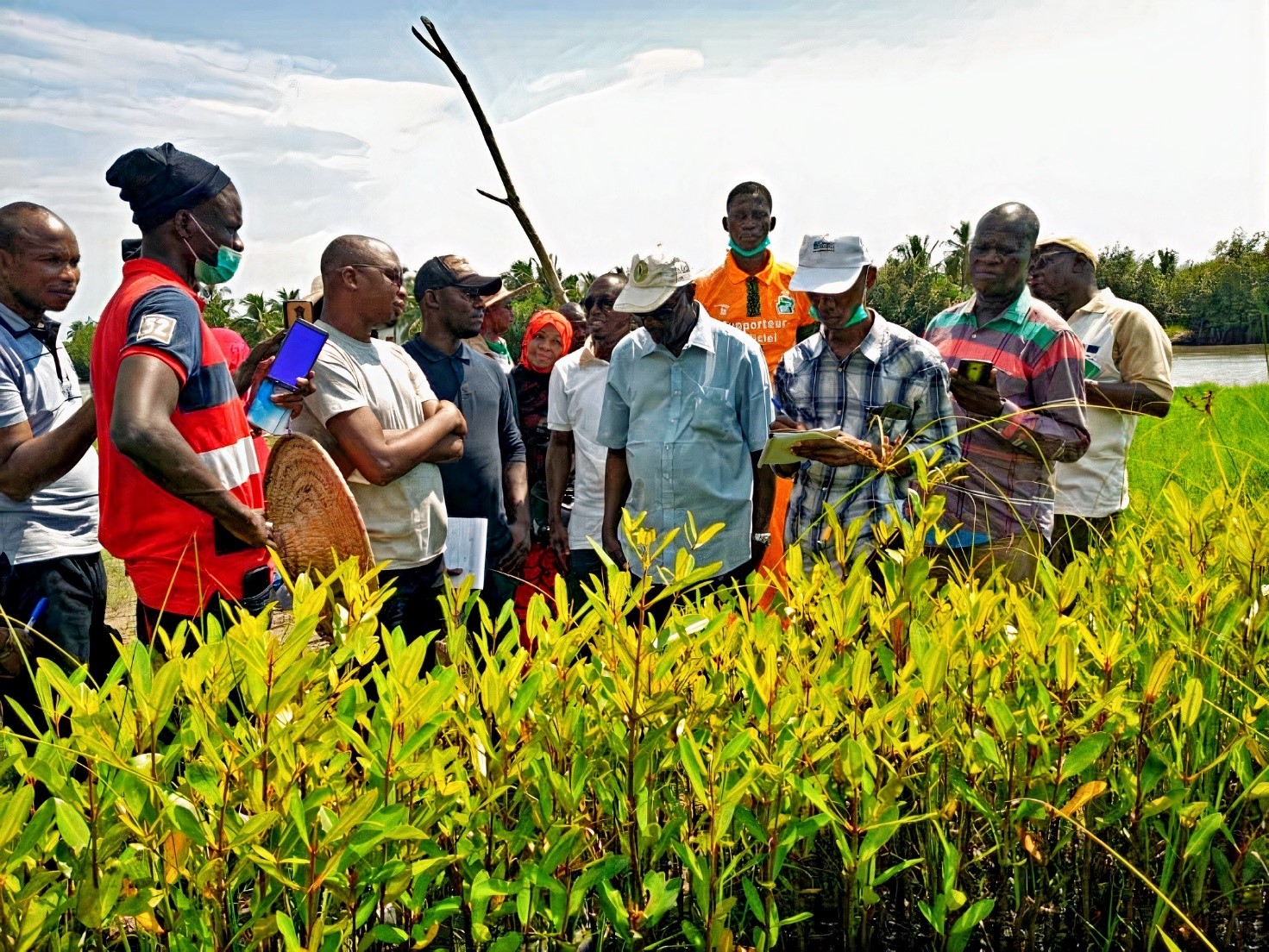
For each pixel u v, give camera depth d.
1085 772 2.00
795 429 4.00
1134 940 1.99
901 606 2.15
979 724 2.06
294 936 1.51
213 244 3.16
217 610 3.05
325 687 1.96
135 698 1.71
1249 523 2.54
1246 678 2.26
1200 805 1.81
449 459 3.91
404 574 3.79
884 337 3.91
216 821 1.59
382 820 1.54
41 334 3.78
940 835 1.87
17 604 3.50
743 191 5.61
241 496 3.18
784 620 2.40
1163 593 2.47
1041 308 4.10
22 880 1.65
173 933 1.58
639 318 4.12
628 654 1.84
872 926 2.04
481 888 1.66
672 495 4.16
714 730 1.98
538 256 6.17
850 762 1.76
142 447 2.78
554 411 5.35
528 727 1.92
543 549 5.71
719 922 1.70
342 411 3.57
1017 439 3.79
